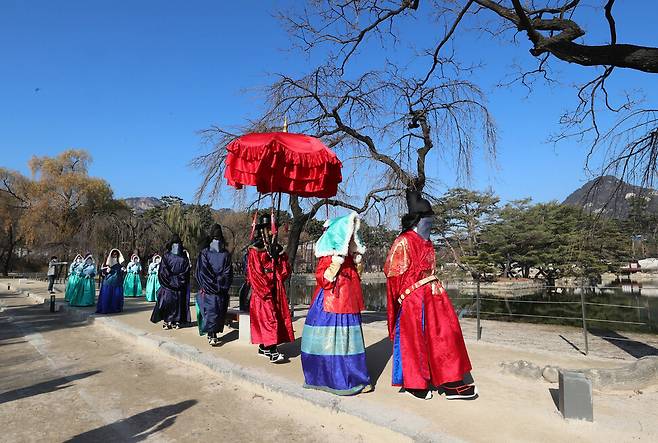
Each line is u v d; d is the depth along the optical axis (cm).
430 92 986
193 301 1478
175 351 640
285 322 580
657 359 446
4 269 4847
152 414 411
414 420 348
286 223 1120
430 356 396
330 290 432
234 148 520
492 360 580
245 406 431
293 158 502
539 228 3325
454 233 3438
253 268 569
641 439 317
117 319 1000
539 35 550
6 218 4512
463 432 325
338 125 1010
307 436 358
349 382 414
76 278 1338
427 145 994
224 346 667
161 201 5906
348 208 1040
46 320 1120
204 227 2683
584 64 517
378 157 991
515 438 315
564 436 321
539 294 2161
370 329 835
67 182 3781
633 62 476
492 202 3544
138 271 1803
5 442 349
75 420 396
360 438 353
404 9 807
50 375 555
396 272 416
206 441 349
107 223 2689
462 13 716
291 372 503
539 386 450
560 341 760
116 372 567
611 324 1153
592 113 704
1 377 547
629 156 582
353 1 823
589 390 349
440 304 408
